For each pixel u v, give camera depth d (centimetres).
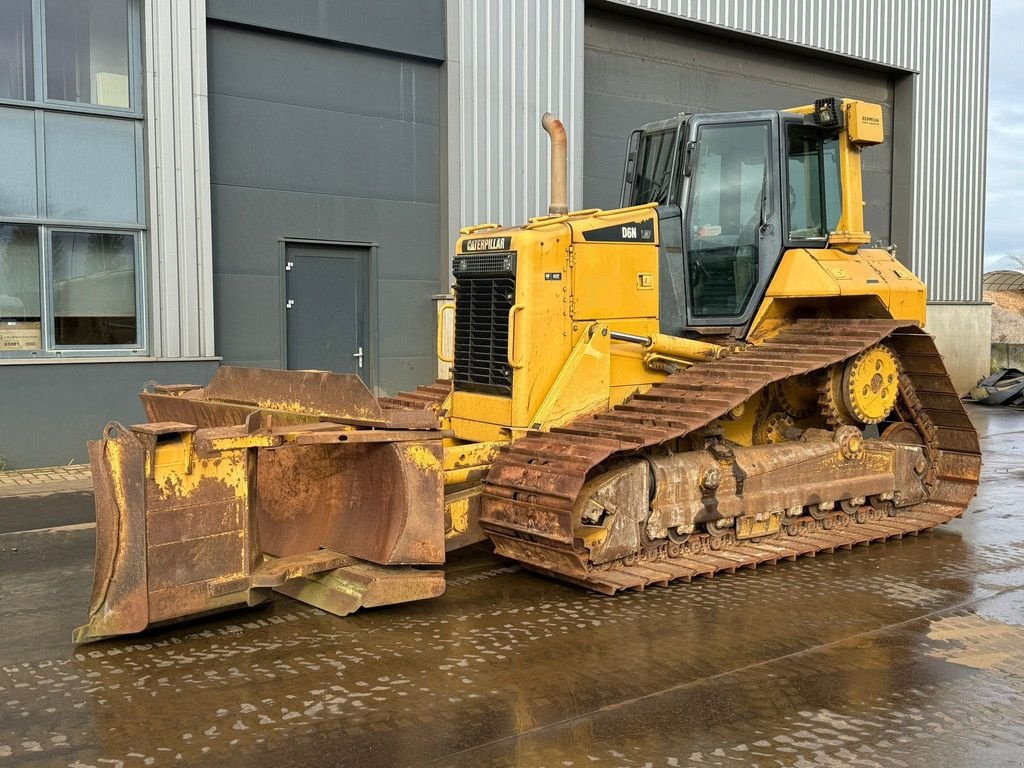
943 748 355
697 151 677
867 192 1775
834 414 689
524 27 1246
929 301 1838
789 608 527
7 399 913
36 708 390
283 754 347
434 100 1203
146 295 1005
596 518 546
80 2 956
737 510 613
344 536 538
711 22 1441
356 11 1117
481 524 570
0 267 934
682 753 349
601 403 620
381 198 1170
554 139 651
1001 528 739
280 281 1100
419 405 723
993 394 1723
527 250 595
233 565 479
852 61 1680
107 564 456
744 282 693
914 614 517
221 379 601
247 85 1064
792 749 353
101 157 974
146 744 356
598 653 453
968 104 1869
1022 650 461
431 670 430
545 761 342
